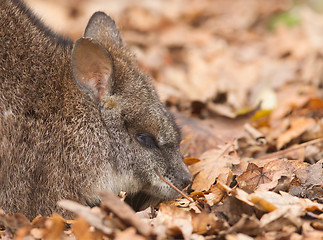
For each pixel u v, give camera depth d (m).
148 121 10.80
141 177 10.77
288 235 8.30
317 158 12.46
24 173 9.99
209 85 18.47
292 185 10.24
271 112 15.63
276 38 23.44
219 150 12.00
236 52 22.45
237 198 9.07
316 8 27.23
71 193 10.20
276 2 28.72
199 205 9.92
